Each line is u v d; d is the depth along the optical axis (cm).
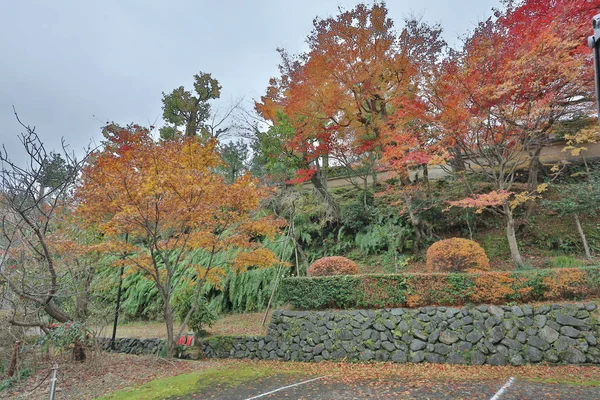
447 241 724
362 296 681
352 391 452
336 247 1076
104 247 632
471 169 1007
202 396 464
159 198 604
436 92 773
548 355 537
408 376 516
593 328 535
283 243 1060
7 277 552
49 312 652
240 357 715
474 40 749
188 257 1055
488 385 443
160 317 1084
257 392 471
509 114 710
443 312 615
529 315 570
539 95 701
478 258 675
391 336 626
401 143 826
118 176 570
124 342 817
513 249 756
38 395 508
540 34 637
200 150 709
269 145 1113
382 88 966
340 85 930
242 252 802
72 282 672
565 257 786
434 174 1236
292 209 1053
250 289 1017
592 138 887
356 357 630
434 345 595
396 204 1062
